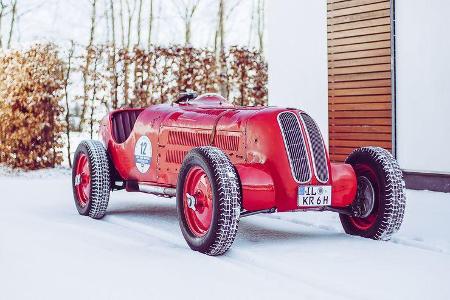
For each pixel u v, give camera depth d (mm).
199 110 5844
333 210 5336
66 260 4535
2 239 5270
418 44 8688
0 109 11312
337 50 9719
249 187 4773
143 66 12195
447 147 8414
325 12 9844
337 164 5219
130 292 3762
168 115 6035
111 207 7391
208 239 4688
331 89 9812
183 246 5121
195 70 12602
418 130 8727
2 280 4000
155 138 6086
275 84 10625
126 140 6539
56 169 11562
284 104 10500
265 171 4891
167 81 12312
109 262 4492
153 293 3746
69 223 6152
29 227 5863
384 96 9133
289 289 3836
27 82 11258
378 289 3783
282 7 10461
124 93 12164
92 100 12016
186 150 5680
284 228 5922
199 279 4059
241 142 5117
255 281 4020
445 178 8375
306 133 4926
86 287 3857
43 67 11398
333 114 9812
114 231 5773
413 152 8781
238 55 13117
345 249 4902
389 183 5113
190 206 4945
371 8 9250
